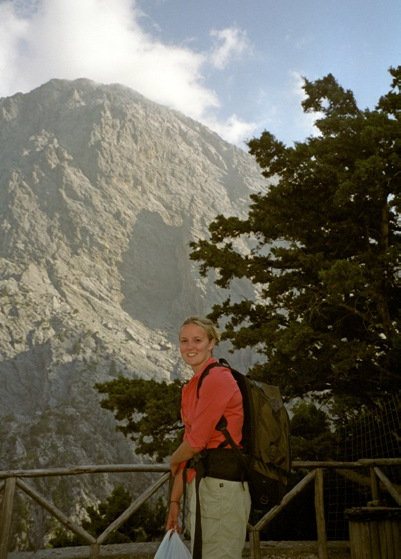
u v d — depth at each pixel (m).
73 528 4.75
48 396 192.12
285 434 2.64
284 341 13.12
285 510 11.26
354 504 11.39
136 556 5.01
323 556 5.46
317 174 14.92
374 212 15.30
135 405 15.46
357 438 12.90
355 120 15.14
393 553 4.74
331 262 14.55
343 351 13.08
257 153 17.22
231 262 16.08
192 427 2.47
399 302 15.37
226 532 2.40
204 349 2.74
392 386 13.25
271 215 15.91
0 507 4.43
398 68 16.48
